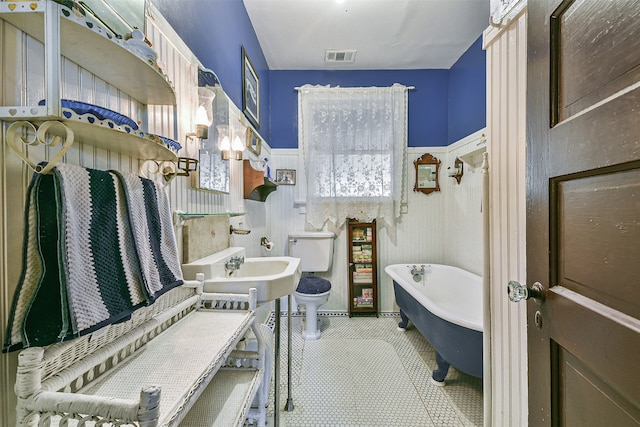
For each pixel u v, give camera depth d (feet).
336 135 9.84
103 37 2.07
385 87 9.82
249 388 3.60
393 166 9.83
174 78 3.93
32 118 1.80
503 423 3.80
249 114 7.49
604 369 1.79
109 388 2.24
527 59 2.65
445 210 10.13
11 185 1.96
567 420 2.18
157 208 2.85
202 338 3.07
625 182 1.65
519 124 3.46
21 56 2.01
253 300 3.84
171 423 1.84
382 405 5.57
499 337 3.86
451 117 9.87
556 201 2.30
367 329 8.95
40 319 1.82
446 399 5.74
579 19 2.03
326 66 9.97
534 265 2.56
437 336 6.07
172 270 2.96
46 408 1.71
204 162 4.81
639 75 1.55
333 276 10.18
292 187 10.22
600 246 1.85
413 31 8.00
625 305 1.65
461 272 8.68
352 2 6.93
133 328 2.76
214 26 5.43
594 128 1.86
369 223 9.91
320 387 6.10
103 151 2.77
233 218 6.36
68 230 1.90
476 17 7.43
